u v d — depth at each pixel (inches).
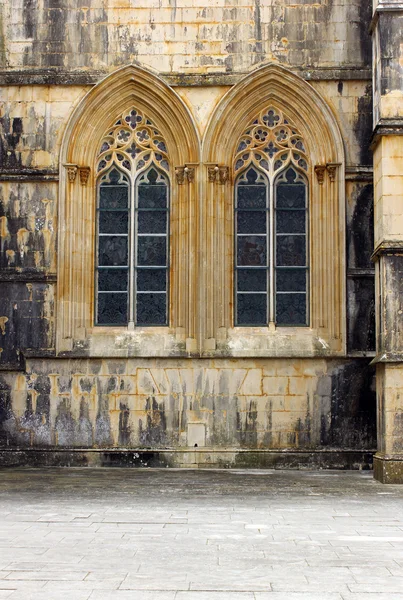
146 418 935.0
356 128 958.4
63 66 972.6
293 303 964.0
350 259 944.9
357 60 964.0
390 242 825.5
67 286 951.0
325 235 951.0
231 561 460.1
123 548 493.4
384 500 691.4
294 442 927.0
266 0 969.5
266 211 970.7
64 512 623.8
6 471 894.4
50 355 941.2
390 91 846.5
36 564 450.6
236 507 650.8
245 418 930.7
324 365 932.6
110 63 971.3
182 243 959.0
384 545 506.3
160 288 968.9
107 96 971.3
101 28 975.0
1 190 964.6
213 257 950.4
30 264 956.0
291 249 968.3
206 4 972.6
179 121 967.6
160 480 818.2
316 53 967.0
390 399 814.5
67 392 940.0
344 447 924.0
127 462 928.9
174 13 975.0
